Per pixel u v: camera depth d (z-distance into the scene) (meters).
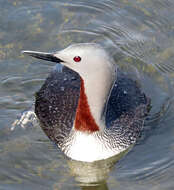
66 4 17.14
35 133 13.25
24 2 17.00
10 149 12.77
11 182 11.80
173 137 13.10
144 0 17.22
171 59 15.55
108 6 17.19
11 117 13.73
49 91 13.24
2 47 15.66
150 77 15.02
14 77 14.85
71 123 12.33
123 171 12.27
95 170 12.46
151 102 14.20
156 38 16.20
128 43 16.08
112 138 12.23
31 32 16.16
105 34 16.38
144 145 12.92
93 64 10.16
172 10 16.86
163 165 12.30
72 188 11.77
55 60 10.53
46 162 12.42
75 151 12.18
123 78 13.49
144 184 11.84
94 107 11.14
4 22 16.34
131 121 12.73
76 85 12.83
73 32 16.38
